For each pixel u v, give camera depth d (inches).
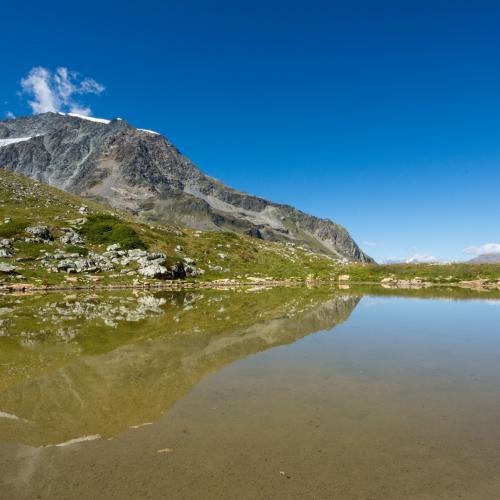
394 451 405.7
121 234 4212.6
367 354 875.4
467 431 456.1
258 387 625.3
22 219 3983.8
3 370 722.2
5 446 418.6
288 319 1456.7
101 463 381.4
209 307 1859.0
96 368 740.7
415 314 1670.8
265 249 6323.8
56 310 1653.5
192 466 374.9
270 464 378.9
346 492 332.5
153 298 2322.8
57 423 478.3
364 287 3895.2
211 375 697.0
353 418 494.6
